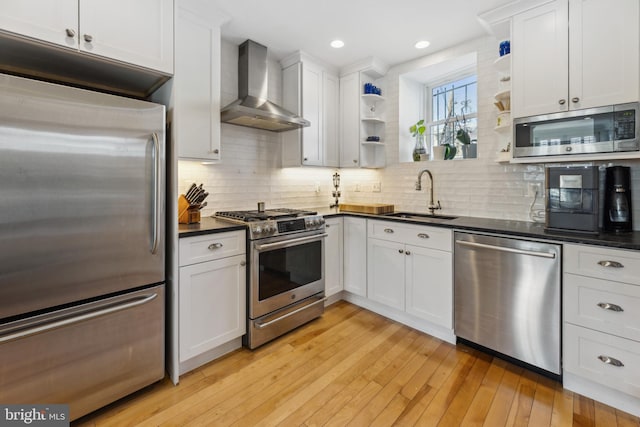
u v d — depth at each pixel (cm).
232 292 213
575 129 192
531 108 209
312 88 310
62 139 140
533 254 183
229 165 282
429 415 159
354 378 190
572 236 175
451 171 292
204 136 229
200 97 227
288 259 247
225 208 279
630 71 174
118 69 172
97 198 151
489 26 234
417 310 249
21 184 130
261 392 177
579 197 190
